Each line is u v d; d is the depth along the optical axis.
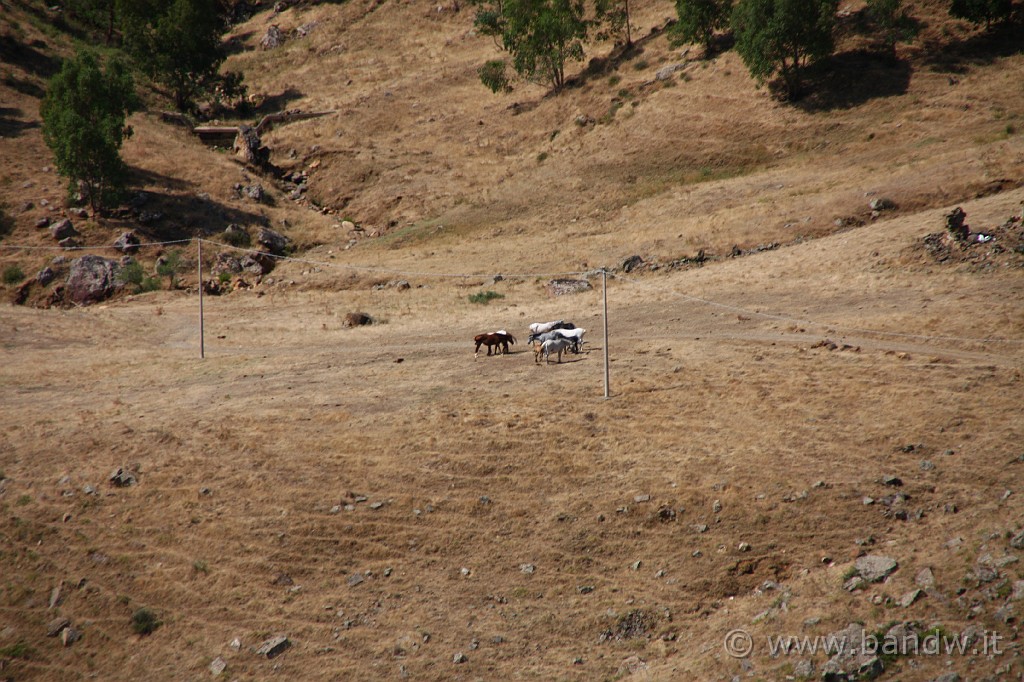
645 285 49.41
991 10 74.50
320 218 79.50
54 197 71.19
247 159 88.88
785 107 76.50
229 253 66.81
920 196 52.94
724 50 88.38
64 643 22.41
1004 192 50.09
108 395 35.53
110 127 68.94
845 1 87.12
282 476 27.39
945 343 33.03
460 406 31.23
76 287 59.84
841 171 63.56
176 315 51.81
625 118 84.69
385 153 91.81
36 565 24.69
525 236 67.56
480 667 20.52
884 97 72.88
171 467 28.19
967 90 69.88
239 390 35.06
